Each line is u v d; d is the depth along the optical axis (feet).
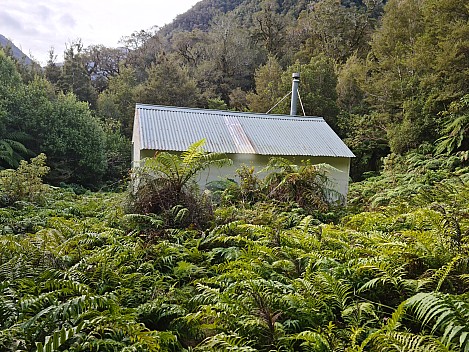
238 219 20.04
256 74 81.00
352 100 66.54
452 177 31.91
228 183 28.14
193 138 30.63
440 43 45.03
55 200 32.91
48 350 6.81
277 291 10.27
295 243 14.79
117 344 7.96
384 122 55.36
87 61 106.83
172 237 17.90
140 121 31.45
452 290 9.68
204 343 8.91
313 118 39.34
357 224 19.30
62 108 55.31
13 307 8.75
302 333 7.91
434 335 8.18
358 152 56.80
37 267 12.02
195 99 84.17
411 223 16.69
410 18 58.95
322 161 32.65
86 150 54.54
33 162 31.17
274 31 100.32
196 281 12.35
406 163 44.04
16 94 53.57
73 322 8.18
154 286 12.29
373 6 94.48
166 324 10.41
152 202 21.48
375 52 63.52
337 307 9.96
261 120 36.76
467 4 43.65
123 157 64.44
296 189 26.63
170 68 82.53
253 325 8.64
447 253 10.98
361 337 8.34
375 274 10.71
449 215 12.87
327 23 86.33
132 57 113.91
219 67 97.25
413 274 11.04
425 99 48.06
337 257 12.89
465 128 40.09
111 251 14.10
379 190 36.99
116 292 10.87
